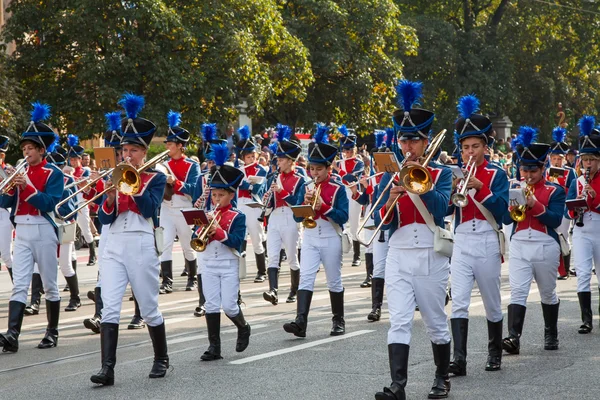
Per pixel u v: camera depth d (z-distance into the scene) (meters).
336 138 39.19
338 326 12.34
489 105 50.62
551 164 16.47
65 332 13.16
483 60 51.09
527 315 13.52
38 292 15.12
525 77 56.62
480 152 9.55
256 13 32.78
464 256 9.69
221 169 10.88
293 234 15.25
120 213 9.74
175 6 30.92
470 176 9.24
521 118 57.72
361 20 39.22
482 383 9.30
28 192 11.48
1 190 11.19
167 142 16.30
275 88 34.72
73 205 13.97
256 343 11.81
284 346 11.54
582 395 8.73
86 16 29.12
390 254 8.62
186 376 9.93
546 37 56.25
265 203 15.21
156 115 29.47
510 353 10.85
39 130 11.50
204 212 10.59
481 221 9.70
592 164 12.16
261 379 9.70
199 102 30.84
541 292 11.04
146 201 9.62
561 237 10.95
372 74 40.31
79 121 30.25
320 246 12.20
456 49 50.31
